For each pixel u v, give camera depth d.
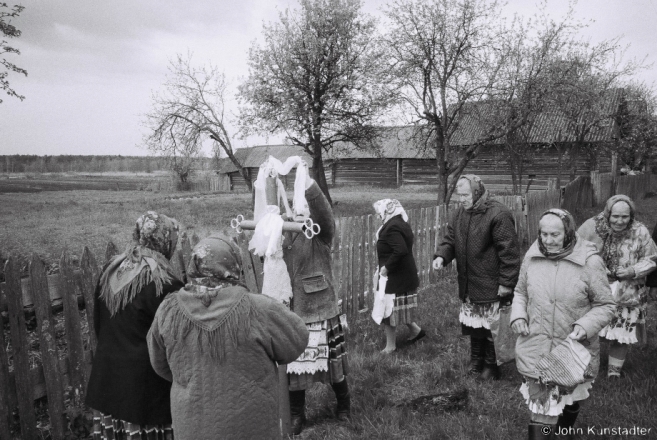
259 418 2.23
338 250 6.61
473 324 4.58
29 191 41.31
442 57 18.62
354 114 25.30
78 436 3.71
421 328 6.04
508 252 4.35
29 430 3.52
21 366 3.46
